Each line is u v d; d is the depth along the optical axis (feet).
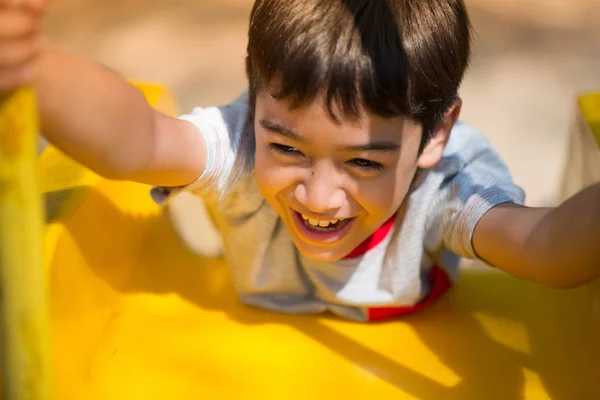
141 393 3.09
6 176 1.83
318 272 3.40
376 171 2.83
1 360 1.95
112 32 8.45
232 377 3.17
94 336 3.20
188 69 7.80
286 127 2.75
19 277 1.86
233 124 3.21
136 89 2.80
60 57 2.51
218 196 3.21
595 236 2.69
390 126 2.76
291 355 3.28
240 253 3.42
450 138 3.33
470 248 3.17
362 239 3.15
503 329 3.42
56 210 3.17
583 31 8.48
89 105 2.55
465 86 7.52
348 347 3.33
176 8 8.93
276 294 3.54
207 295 3.60
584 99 3.91
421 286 3.43
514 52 8.06
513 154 6.64
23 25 1.81
